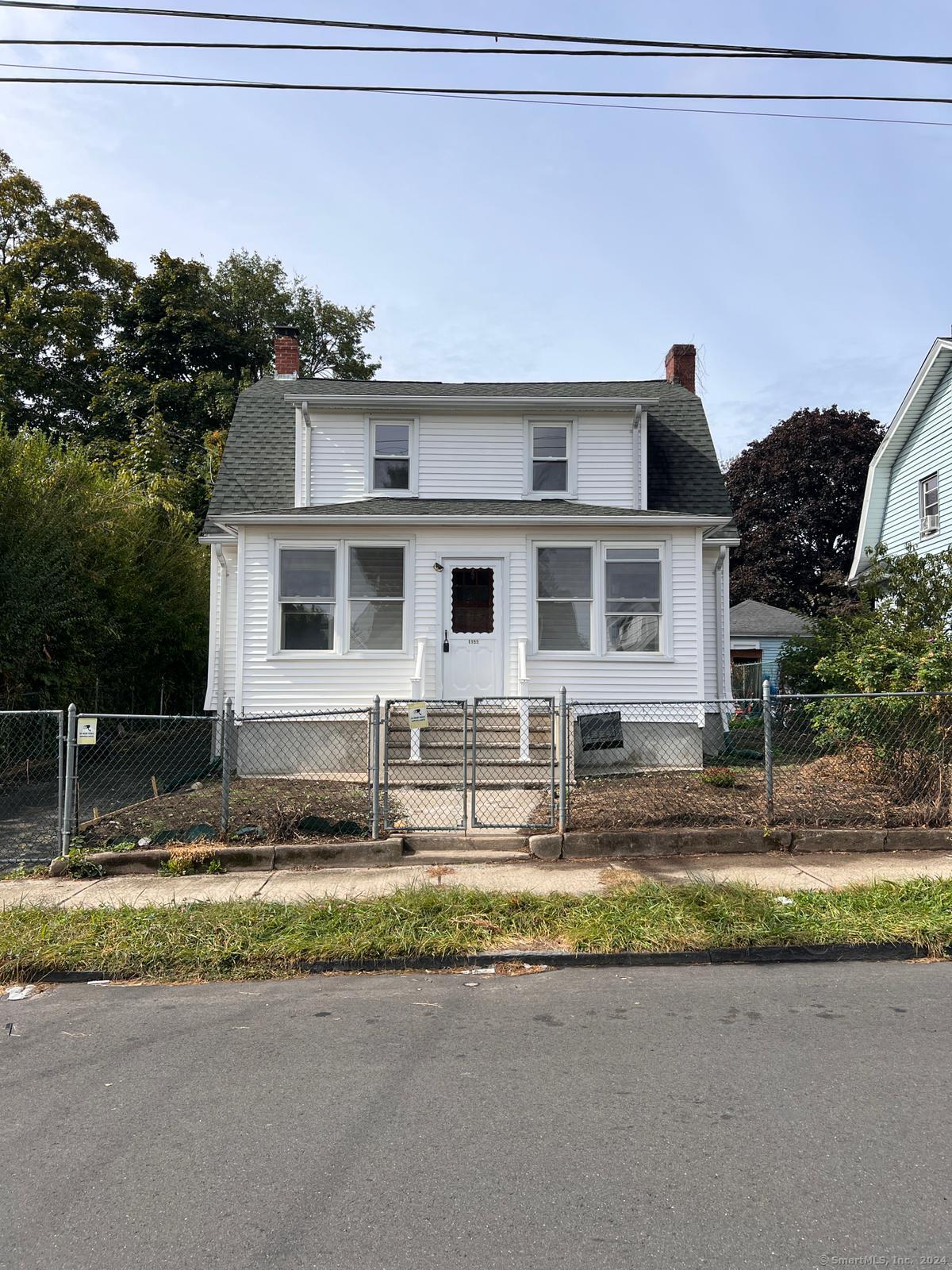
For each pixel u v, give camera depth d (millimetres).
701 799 9367
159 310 35125
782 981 5539
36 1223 3078
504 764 11469
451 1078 4203
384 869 7926
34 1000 5430
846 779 10086
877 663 9797
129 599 15969
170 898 7105
